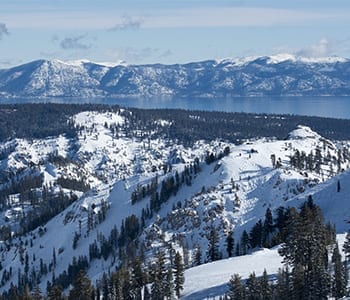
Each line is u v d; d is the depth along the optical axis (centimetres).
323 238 14200
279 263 16812
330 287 13288
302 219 14175
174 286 15988
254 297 13450
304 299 13138
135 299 17038
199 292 15362
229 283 14725
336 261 13950
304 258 13888
